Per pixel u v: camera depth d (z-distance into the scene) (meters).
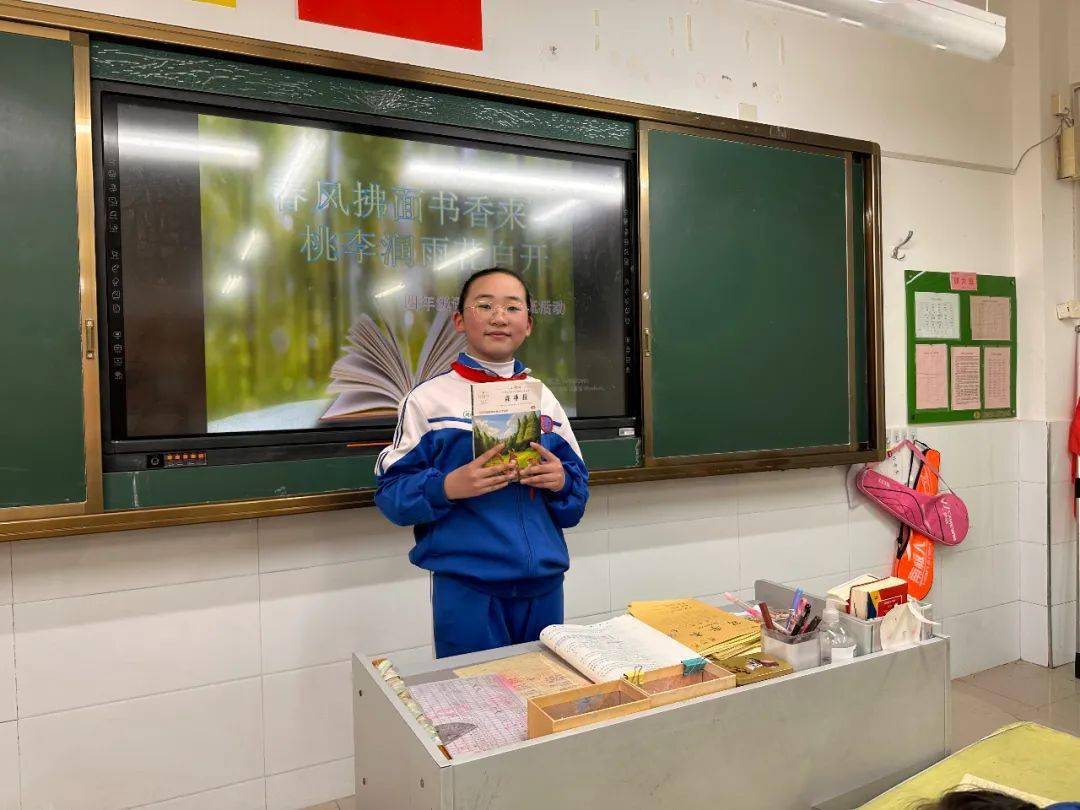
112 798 1.91
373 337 2.12
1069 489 3.48
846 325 2.91
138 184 1.83
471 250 2.25
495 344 1.77
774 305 2.74
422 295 2.19
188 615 1.98
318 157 2.04
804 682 1.24
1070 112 3.42
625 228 2.48
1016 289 3.50
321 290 2.05
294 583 2.11
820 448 2.84
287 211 2.01
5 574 1.79
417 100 2.14
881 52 3.09
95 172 1.78
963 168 3.33
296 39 2.04
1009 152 3.47
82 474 1.76
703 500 2.74
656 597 2.64
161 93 1.84
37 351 1.71
